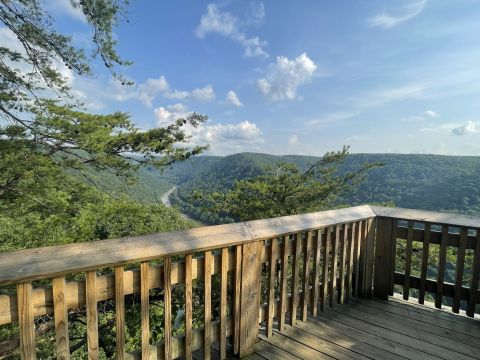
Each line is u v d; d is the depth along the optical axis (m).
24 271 1.11
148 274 1.53
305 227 2.35
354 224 2.89
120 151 8.39
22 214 8.06
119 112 8.40
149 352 1.57
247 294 2.03
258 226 2.09
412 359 2.01
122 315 1.43
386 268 2.97
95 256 1.31
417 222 2.81
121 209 9.09
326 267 2.64
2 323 1.11
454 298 2.65
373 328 2.41
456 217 2.70
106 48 6.24
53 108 6.77
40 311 1.19
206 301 1.82
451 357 2.04
